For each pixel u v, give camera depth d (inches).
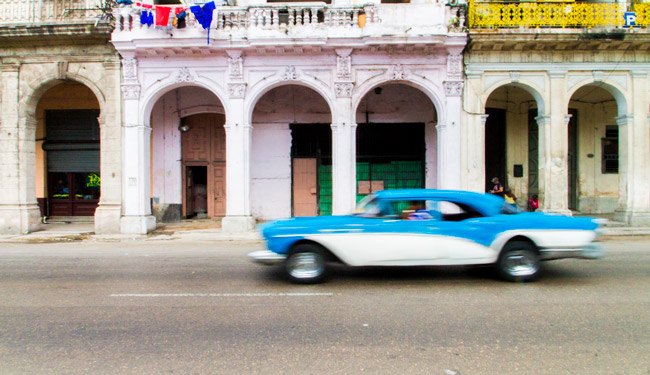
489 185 656.4
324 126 658.2
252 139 656.4
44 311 222.8
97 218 550.6
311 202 659.4
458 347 171.2
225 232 545.0
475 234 271.7
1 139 566.9
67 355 166.4
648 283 270.8
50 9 561.9
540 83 548.1
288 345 174.7
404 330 190.5
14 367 155.7
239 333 188.7
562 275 293.1
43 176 679.1
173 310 222.7
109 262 363.9
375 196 286.4
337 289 261.9
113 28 542.6
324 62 548.7
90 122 677.3
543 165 553.9
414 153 655.1
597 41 527.5
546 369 150.8
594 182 669.3
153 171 656.4
